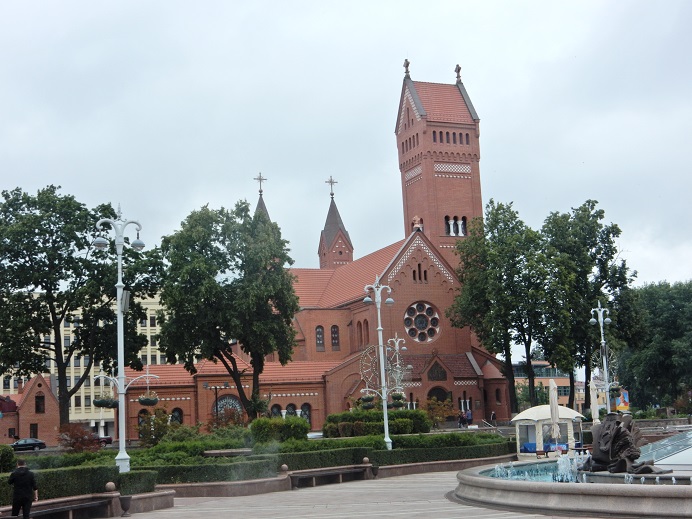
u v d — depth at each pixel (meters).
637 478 29.44
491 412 94.19
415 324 94.56
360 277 101.94
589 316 86.75
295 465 45.91
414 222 99.06
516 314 83.12
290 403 88.94
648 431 68.31
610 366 86.31
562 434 58.66
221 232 74.69
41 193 73.38
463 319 90.75
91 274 72.88
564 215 90.69
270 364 91.56
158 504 35.44
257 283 72.25
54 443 107.75
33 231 70.94
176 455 45.03
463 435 57.97
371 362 87.56
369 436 54.53
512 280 83.44
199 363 87.69
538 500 27.61
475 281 88.56
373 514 28.81
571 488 26.53
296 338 100.69
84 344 75.38
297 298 76.31
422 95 106.50
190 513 32.53
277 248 74.44
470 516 26.56
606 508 25.42
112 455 50.12
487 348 84.81
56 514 31.22
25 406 107.50
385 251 100.88
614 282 91.44
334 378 90.19
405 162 108.88
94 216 74.38
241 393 76.00
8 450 35.09
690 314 109.75
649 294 115.06
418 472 53.16
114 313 74.94
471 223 94.62
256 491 41.66
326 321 99.62
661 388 118.00
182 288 71.94
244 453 47.88
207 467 41.81
